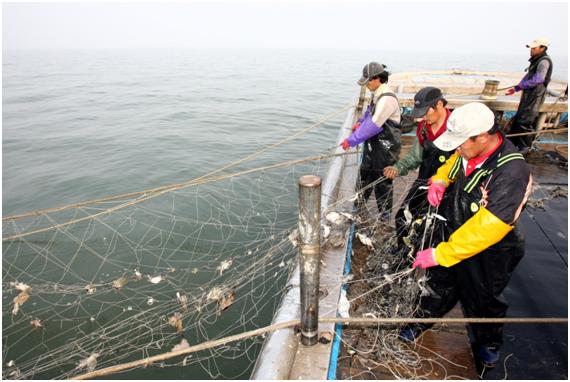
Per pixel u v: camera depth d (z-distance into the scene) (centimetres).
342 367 221
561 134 698
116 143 1120
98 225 587
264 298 400
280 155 1023
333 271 267
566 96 696
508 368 231
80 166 904
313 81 3356
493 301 204
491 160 175
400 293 254
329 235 300
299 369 191
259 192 709
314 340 201
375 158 370
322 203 348
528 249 356
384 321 200
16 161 939
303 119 1579
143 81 3303
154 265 476
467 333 253
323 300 240
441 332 253
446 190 239
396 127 353
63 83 3130
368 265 304
